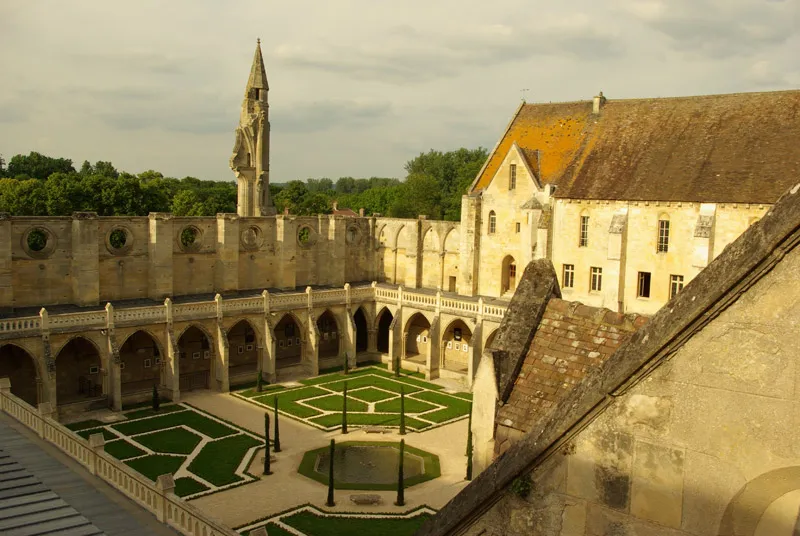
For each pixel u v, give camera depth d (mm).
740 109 70500
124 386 76125
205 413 68438
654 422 9219
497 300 83938
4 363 68125
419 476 53406
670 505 9172
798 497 8562
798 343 8172
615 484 9602
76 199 111062
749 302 8438
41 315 63531
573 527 10016
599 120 80812
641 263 70875
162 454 56719
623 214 71312
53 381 63500
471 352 78625
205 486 50406
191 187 193250
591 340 14609
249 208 98875
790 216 7988
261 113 97438
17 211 105250
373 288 92250
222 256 84250
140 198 118688
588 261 75062
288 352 93188
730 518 8805
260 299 80000
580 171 77438
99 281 75688
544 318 15484
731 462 8680
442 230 93250
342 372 86625
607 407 9586
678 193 67812
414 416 68812
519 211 82312
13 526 26766
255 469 54000
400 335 87500
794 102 67562
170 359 72125
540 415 13641
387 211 183250
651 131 75312
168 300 72062
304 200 163875
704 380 8812
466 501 10992
